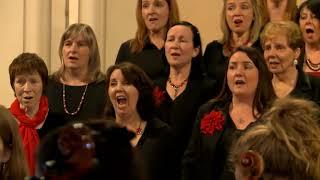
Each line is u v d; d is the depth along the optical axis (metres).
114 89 10.42
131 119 10.42
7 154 7.57
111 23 15.70
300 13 11.34
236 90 9.90
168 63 11.67
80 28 11.79
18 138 7.65
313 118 4.32
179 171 10.62
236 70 9.93
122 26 15.72
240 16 11.46
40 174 2.85
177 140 10.80
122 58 12.31
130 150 2.80
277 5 11.81
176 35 11.22
